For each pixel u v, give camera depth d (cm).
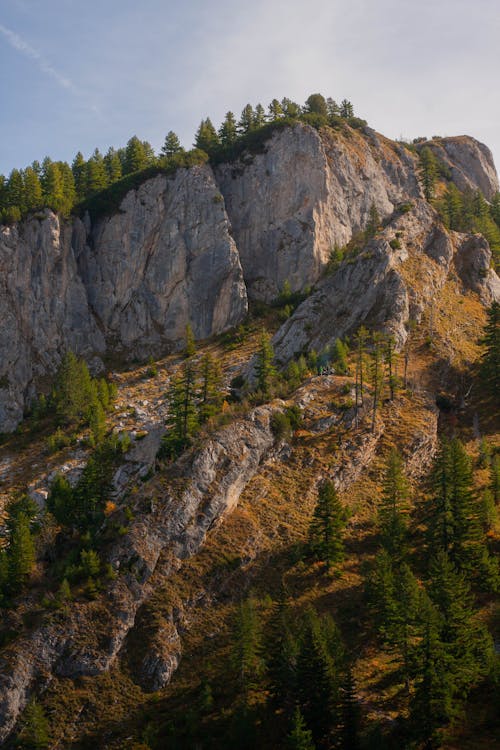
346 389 9625
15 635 6612
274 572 7219
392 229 13362
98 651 6506
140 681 6341
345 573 7119
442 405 9969
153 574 7131
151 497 7719
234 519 7750
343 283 12331
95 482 8438
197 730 5678
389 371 10138
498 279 13462
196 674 6334
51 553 7712
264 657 6128
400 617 5716
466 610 5791
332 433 8931
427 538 7138
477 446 9181
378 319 11381
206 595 7044
